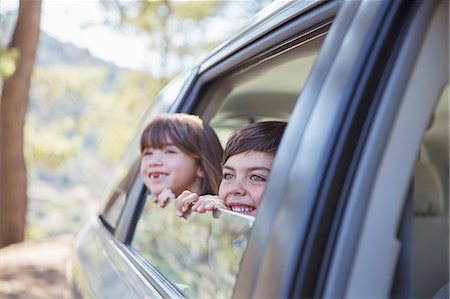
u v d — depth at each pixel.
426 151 1.14
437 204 1.15
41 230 27.02
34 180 34.81
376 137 1.02
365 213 1.00
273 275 1.03
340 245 0.99
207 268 1.44
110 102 22.42
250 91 3.23
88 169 34.19
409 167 1.02
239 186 1.96
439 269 1.13
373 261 0.99
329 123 1.06
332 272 0.99
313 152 1.07
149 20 21.58
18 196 12.88
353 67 1.08
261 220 1.14
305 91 1.19
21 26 12.76
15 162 12.88
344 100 1.06
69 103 21.33
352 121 1.05
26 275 4.38
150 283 1.87
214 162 2.63
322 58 1.19
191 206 1.82
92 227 3.64
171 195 2.13
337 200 1.03
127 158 3.53
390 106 1.03
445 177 1.16
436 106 1.07
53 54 21.92
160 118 2.65
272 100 3.40
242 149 1.96
